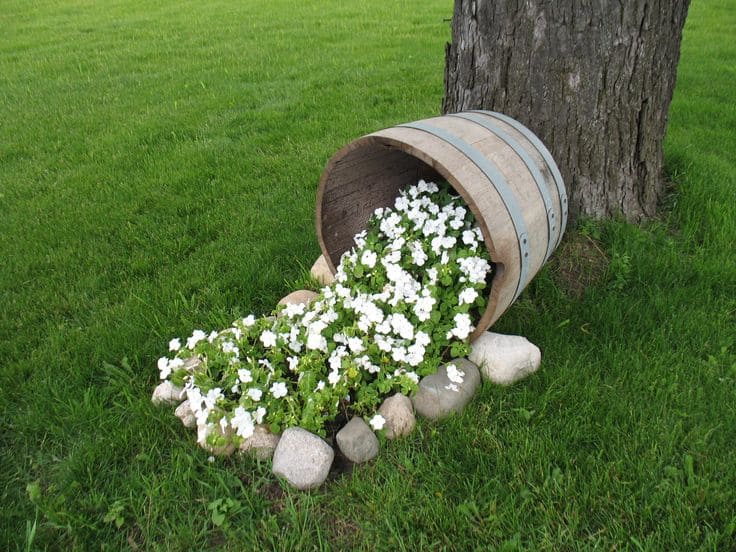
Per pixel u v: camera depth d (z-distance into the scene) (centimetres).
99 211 425
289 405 232
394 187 323
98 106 657
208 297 325
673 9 305
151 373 278
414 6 1095
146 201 439
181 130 563
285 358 260
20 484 230
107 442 239
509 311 301
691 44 800
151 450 234
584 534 199
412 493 215
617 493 208
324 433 227
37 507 212
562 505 206
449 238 261
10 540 206
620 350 269
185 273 349
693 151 433
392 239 288
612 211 339
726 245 330
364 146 254
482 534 199
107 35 1007
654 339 273
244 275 341
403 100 608
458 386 247
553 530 199
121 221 412
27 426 249
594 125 316
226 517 209
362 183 300
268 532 202
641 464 214
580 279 318
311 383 233
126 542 208
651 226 344
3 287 345
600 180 330
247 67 762
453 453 228
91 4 1316
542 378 259
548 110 316
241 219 406
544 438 229
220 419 230
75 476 227
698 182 369
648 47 305
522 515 204
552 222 267
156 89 698
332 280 319
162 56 851
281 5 1175
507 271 235
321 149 504
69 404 258
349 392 252
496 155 250
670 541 192
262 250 365
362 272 273
